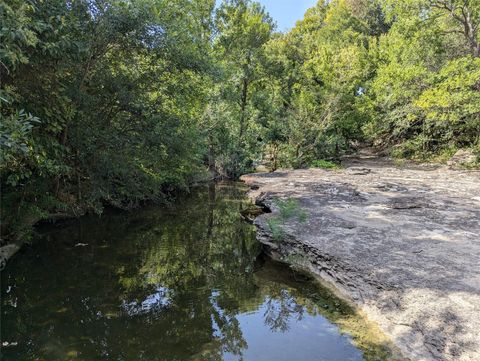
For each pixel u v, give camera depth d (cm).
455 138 1917
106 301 530
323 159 2030
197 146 1172
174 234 924
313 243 650
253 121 2131
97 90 803
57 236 832
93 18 718
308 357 384
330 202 959
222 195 1509
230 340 425
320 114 2058
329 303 515
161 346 414
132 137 843
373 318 446
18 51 428
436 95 1439
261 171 2053
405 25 1711
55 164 683
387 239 646
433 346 364
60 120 644
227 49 2305
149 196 1084
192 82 950
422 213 818
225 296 559
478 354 335
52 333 437
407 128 2175
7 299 522
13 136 394
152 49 804
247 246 826
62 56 592
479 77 1408
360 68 2342
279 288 589
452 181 1255
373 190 1115
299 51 2533
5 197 690
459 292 439
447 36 1820
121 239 849
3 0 402
